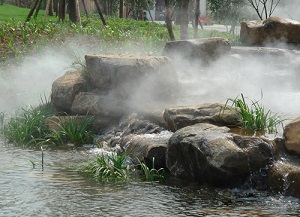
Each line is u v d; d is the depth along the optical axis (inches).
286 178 350.3
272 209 328.8
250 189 367.9
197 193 363.9
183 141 391.5
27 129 535.5
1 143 529.3
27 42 898.1
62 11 1237.1
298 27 850.1
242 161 365.4
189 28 1745.8
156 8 2628.0
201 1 2495.1
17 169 429.1
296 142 371.2
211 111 451.8
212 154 370.0
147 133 488.7
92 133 546.3
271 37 858.8
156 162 419.5
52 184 387.5
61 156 473.1
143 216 321.7
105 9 2167.8
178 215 322.0
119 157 419.2
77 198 356.2
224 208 332.2
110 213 327.6
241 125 438.0
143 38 986.7
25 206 340.8
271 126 439.8
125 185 385.1
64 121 548.7
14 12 1776.6
